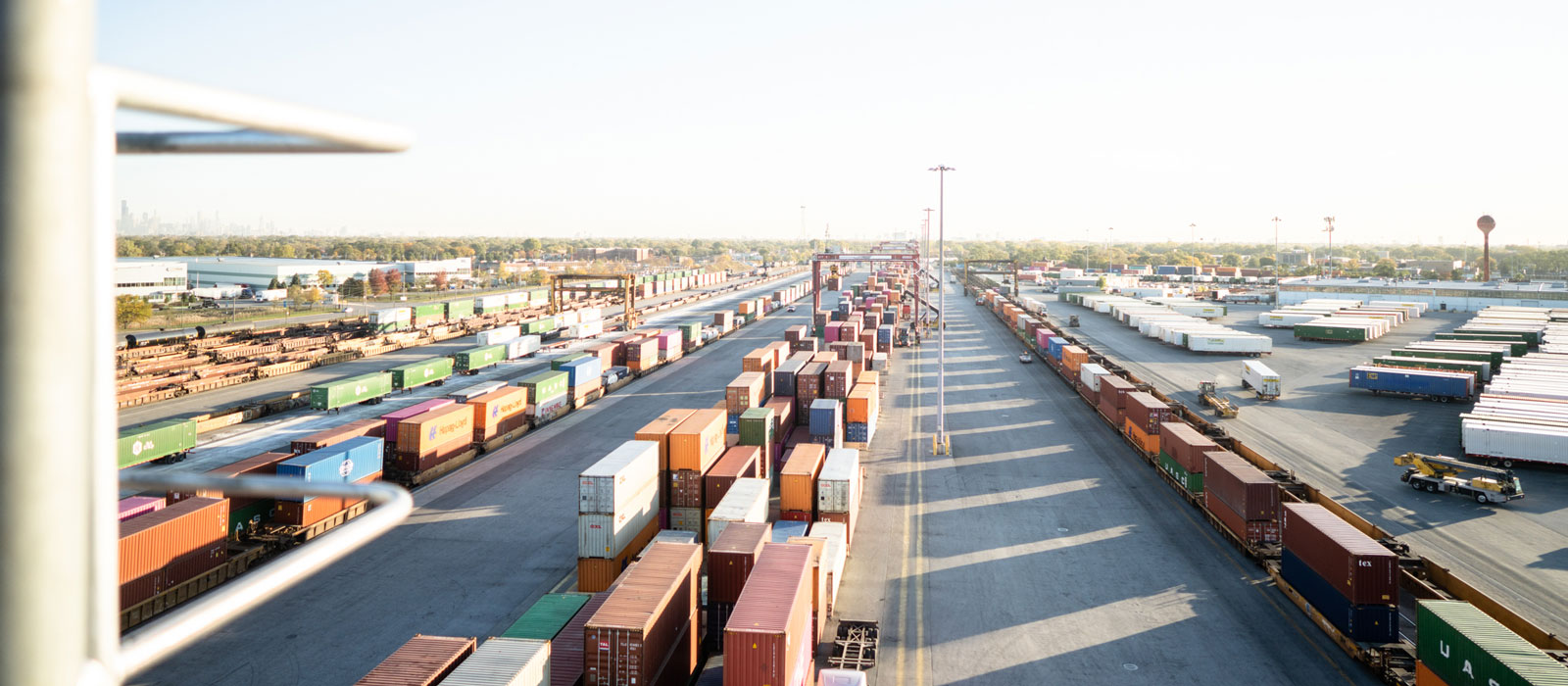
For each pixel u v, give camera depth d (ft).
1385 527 137.28
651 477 127.34
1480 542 130.62
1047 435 202.49
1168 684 91.35
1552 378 230.27
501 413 190.70
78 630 6.75
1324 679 91.86
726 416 168.76
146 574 102.06
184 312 479.41
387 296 627.05
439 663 70.74
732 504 114.42
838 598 113.29
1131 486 161.58
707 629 97.35
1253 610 108.68
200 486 9.52
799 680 81.82
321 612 108.27
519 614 108.17
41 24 6.00
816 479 133.49
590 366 239.71
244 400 232.53
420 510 147.33
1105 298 518.37
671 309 540.93
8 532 6.22
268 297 571.69
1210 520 140.87
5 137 5.96
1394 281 591.37
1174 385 261.85
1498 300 495.41
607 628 75.72
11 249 6.01
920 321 438.81
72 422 6.50
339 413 220.84
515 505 150.20
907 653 98.63
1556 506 147.95
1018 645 100.27
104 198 6.63
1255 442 192.13
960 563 125.18
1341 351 331.36
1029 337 351.87
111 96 6.57
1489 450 175.22
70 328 6.40
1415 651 93.71
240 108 7.54
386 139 9.18
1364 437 196.85
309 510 127.85
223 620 8.36
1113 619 106.42
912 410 233.76
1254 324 428.56
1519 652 74.69
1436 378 235.20
